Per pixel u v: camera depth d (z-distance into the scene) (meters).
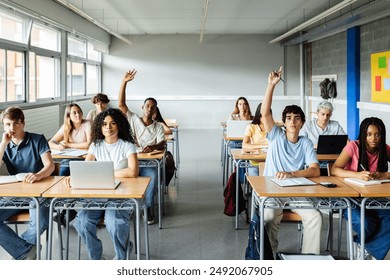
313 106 11.95
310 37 10.49
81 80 11.31
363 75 8.52
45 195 2.77
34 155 3.36
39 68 8.06
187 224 4.31
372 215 3.00
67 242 3.31
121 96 4.68
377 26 7.82
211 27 11.56
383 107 7.59
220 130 12.80
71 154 4.26
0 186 2.96
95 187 2.88
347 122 9.10
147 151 4.43
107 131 3.29
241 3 8.30
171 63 12.93
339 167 3.33
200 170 7.04
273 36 12.84
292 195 2.75
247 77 12.97
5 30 6.54
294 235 3.99
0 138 5.67
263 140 4.84
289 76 12.92
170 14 9.44
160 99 13.03
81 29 9.70
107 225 2.97
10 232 3.09
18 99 7.12
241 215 4.59
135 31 12.30
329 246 3.62
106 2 8.10
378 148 3.25
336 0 8.08
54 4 7.78
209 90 13.02
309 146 3.38
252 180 3.14
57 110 8.30
